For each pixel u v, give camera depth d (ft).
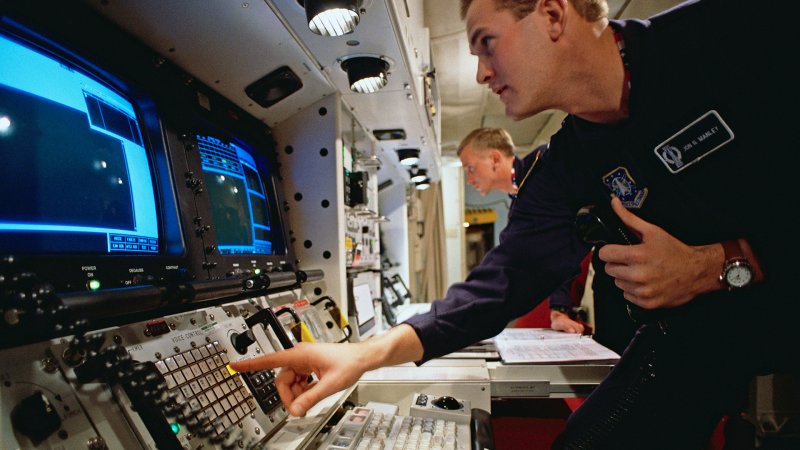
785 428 2.41
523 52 2.54
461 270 22.34
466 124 17.98
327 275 4.80
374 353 2.86
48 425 1.56
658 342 3.14
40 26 2.26
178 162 3.11
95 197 2.42
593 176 3.23
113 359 1.78
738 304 2.67
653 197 2.84
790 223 2.31
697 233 2.77
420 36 6.33
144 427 1.90
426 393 3.78
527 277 3.79
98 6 2.66
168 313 2.68
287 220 4.77
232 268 3.43
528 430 5.32
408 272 11.96
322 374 2.59
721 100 2.46
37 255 1.95
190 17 2.96
